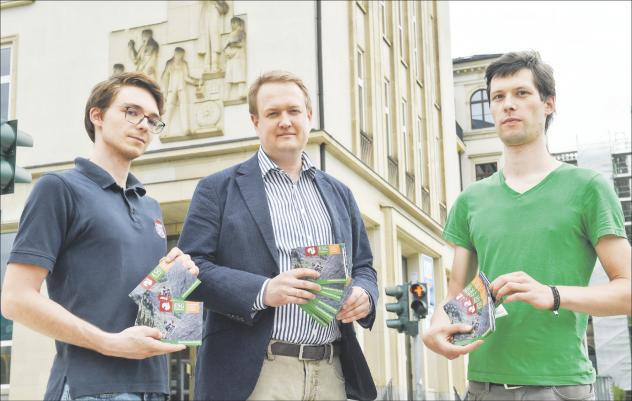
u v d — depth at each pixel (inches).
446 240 157.4
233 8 589.9
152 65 601.0
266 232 154.9
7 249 608.4
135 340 123.2
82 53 628.1
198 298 149.9
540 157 146.3
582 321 139.0
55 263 133.0
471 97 1379.2
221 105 576.7
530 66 145.4
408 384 770.2
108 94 145.4
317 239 161.0
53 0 644.7
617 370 2217.0
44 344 577.9
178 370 589.6
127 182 148.2
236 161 561.3
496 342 139.6
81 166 139.6
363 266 172.7
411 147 837.2
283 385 150.0
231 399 147.8
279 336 150.6
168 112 588.1
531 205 142.0
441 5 1080.2
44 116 631.2
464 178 1354.6
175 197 569.0
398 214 704.4
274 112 161.2
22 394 574.9
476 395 142.6
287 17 576.7
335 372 157.5
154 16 608.4
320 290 140.3
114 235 134.5
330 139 554.9
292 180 165.2
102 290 131.3
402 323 435.2
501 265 141.9
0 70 655.8
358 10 689.6
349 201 175.8
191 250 153.9
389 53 790.5
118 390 128.5
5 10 658.2
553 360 135.1
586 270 139.9
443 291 865.5
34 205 129.6
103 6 628.1
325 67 576.4
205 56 587.5
